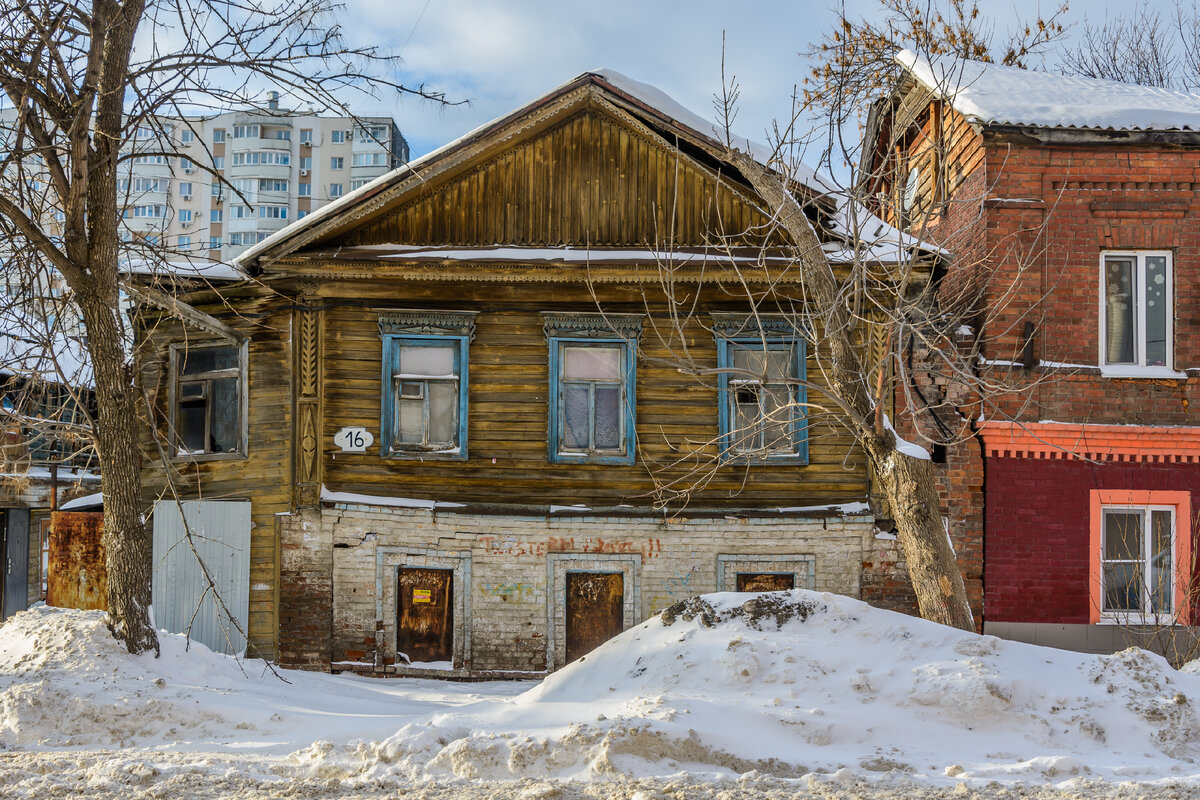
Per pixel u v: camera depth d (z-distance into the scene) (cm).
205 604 1354
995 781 582
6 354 993
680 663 765
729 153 1059
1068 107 1366
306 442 1329
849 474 1348
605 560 1326
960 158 1465
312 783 597
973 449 1327
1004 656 757
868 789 568
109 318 936
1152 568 1341
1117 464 1336
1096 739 675
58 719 764
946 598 971
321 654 1297
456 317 1357
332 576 1309
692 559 1329
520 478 1343
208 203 6225
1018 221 1353
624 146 1392
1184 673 773
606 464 1346
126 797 559
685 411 1355
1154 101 1459
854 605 818
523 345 1362
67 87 918
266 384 1374
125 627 903
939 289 1412
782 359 1363
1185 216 1359
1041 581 1319
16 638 947
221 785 591
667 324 1366
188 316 1176
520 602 1317
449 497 1336
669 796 545
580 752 627
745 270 1309
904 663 746
